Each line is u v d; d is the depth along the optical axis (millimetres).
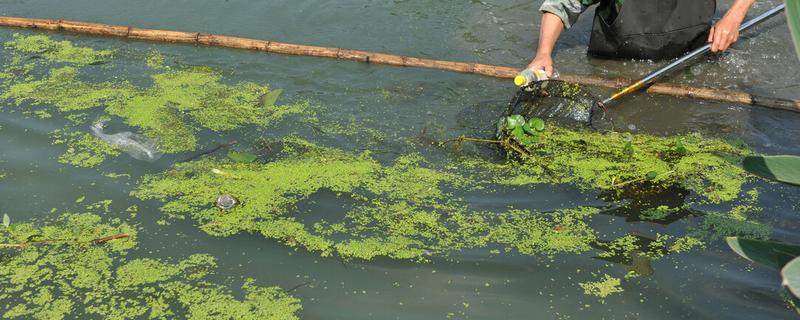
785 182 1953
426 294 3080
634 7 4914
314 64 5195
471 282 3148
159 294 3100
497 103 4684
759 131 4375
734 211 3613
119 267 3256
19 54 5336
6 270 3242
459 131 4367
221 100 4711
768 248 1940
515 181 3883
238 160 4031
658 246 3365
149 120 4461
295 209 3643
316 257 3307
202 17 5969
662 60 5148
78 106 4609
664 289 3090
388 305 3018
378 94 4801
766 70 5070
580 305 3014
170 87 4875
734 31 4645
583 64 5160
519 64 5188
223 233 3467
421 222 3549
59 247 3383
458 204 3689
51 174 3908
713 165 4016
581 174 3939
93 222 3543
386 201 3711
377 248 3361
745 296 3035
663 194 3758
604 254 3314
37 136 4262
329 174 3938
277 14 5996
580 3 4676
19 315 2990
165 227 3512
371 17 5914
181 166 4004
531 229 3492
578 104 4422
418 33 5656
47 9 6109
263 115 4535
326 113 4570
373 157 4105
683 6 4898
